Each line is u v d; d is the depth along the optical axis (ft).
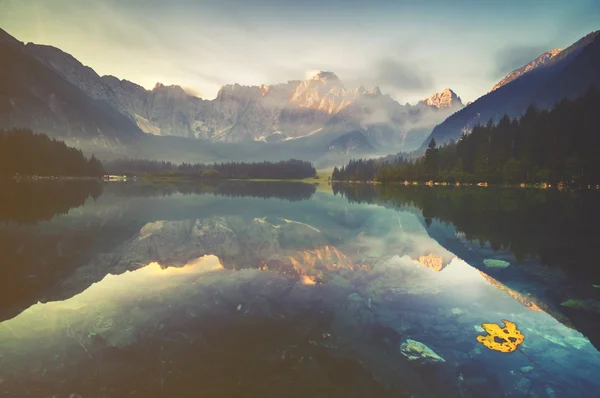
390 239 78.28
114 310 34.19
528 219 109.09
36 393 21.09
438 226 97.04
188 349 26.63
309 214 128.06
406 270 52.06
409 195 255.09
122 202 167.53
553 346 28.81
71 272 48.42
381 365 25.31
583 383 23.71
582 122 328.29
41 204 145.69
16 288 41.09
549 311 36.27
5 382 22.15
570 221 103.50
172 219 108.47
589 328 32.27
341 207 159.12
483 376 24.32
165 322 31.48
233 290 41.04
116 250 63.46
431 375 24.23
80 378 22.66
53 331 29.45
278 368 24.31
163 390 21.50
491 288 43.55
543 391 22.71
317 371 24.16
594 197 203.00
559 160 325.01
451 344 28.81
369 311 35.42
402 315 34.58
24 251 61.41
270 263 55.31
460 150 489.67
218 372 23.58
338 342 28.60
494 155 409.08
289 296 39.34
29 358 25.03
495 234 83.92
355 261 57.41
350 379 23.36
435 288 43.37
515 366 25.64
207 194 256.32
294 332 30.09
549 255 62.13
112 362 24.59
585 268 53.52
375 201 198.39
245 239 76.64
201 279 45.62
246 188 389.39
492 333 30.89
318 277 47.62
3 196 180.55
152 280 44.88
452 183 450.71
